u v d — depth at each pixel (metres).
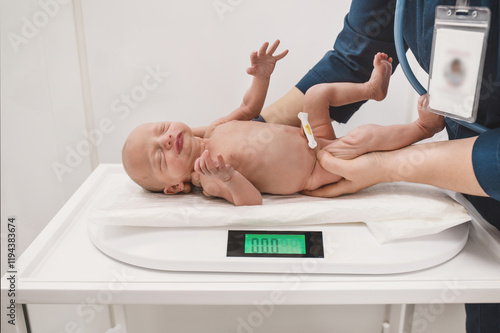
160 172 1.05
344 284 0.83
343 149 1.02
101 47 1.34
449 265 0.89
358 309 1.32
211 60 1.36
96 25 1.31
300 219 0.94
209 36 1.33
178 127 1.08
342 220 0.95
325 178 1.08
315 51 1.35
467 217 0.95
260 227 0.94
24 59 1.36
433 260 0.87
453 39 0.77
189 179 1.12
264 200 1.08
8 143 1.45
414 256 0.87
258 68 1.10
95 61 1.36
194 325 1.33
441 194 1.03
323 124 1.12
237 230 0.93
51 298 0.84
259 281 0.85
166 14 1.30
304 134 1.10
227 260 0.86
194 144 1.10
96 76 1.38
